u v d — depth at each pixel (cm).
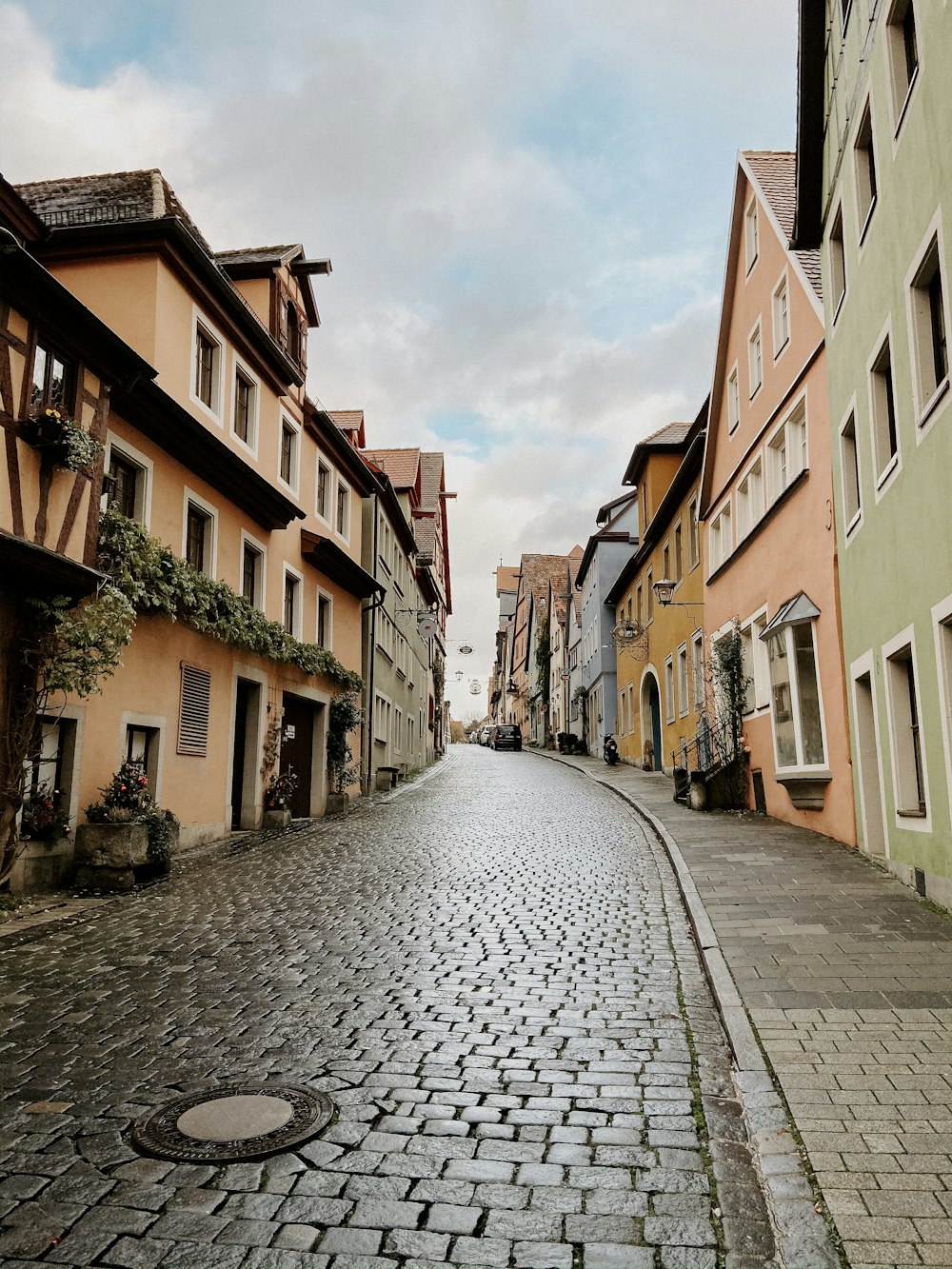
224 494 1526
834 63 1203
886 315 988
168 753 1305
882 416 1051
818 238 1363
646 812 1728
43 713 986
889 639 1002
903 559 940
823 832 1326
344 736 2103
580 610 4919
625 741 3622
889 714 998
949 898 820
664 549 2783
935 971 660
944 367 857
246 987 650
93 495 1052
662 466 2942
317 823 1764
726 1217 355
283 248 1883
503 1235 341
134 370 1112
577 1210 359
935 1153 399
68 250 1314
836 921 808
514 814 1852
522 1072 497
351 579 2252
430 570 4206
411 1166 391
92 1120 432
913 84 883
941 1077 480
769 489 1631
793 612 1381
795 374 1459
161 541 1258
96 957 734
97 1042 539
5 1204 358
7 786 920
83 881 1022
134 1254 326
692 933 809
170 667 1316
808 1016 574
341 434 2125
